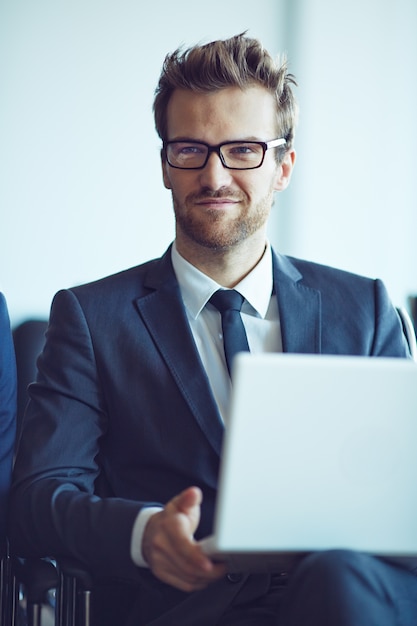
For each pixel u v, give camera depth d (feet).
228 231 7.10
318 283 7.59
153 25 11.73
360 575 4.97
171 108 7.29
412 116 12.62
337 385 4.95
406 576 5.31
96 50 11.50
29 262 11.17
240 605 6.44
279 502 4.97
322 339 7.25
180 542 5.38
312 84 12.34
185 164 7.13
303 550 5.07
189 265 7.36
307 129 12.33
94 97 11.48
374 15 12.53
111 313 7.22
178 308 7.21
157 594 6.59
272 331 7.29
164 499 6.85
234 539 4.99
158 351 7.07
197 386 6.91
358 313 7.43
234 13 12.06
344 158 12.47
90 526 6.17
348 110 12.48
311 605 4.93
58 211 11.32
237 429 4.89
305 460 4.96
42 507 6.50
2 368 7.63
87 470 7.02
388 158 12.59
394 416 5.01
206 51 7.20
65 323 7.22
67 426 6.99
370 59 12.53
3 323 7.76
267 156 7.21
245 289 7.31
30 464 6.88
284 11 12.26
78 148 11.42
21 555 6.70
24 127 11.19
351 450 5.00
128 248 11.62
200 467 6.77
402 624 5.14
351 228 12.50
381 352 7.34
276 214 12.26
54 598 6.76
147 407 6.96
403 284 12.59
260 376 4.88
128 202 11.62
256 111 7.19
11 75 11.13
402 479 5.07
